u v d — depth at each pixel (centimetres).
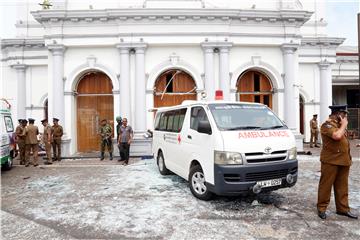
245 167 485
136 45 1210
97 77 1327
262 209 514
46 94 1656
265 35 1268
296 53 1312
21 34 1631
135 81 1222
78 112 1327
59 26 1223
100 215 496
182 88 1308
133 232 423
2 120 916
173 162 724
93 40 1227
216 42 1222
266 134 528
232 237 400
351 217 468
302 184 692
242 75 1342
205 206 533
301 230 421
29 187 707
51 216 496
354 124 2148
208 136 537
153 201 570
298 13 1259
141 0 1318
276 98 1312
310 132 1555
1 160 868
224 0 1358
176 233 416
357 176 778
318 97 1733
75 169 944
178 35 1221
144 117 1220
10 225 459
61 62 1232
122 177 803
